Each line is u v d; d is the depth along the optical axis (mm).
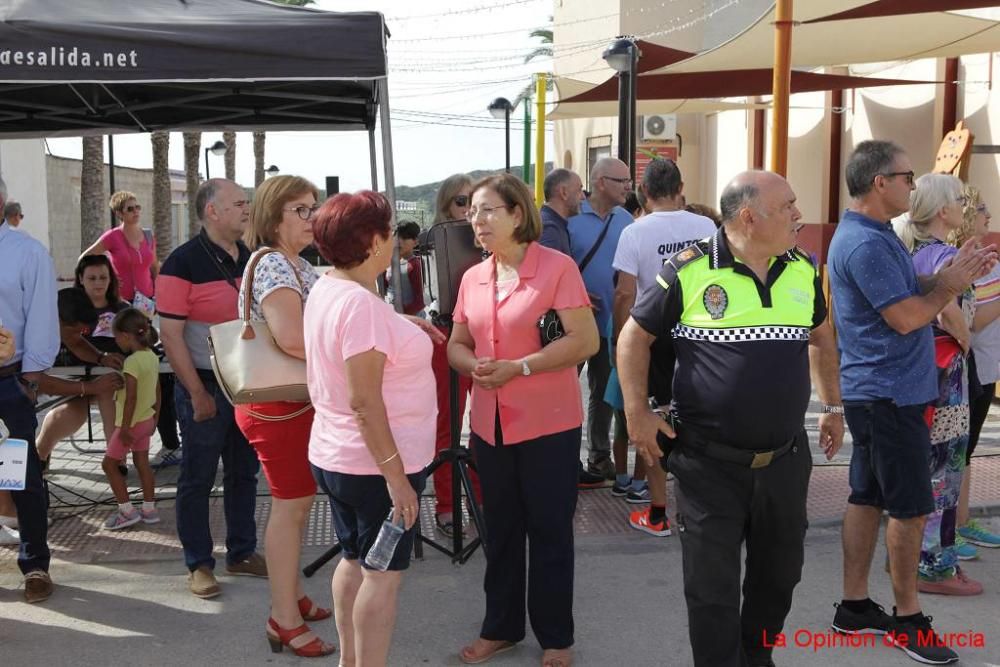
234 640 3975
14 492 4270
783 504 3213
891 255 3639
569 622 3721
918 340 3688
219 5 4676
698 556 3209
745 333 3094
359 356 2928
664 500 5180
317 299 3119
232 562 4664
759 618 3418
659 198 5105
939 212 4090
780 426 3115
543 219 5508
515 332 3555
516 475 3682
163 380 6625
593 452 6078
